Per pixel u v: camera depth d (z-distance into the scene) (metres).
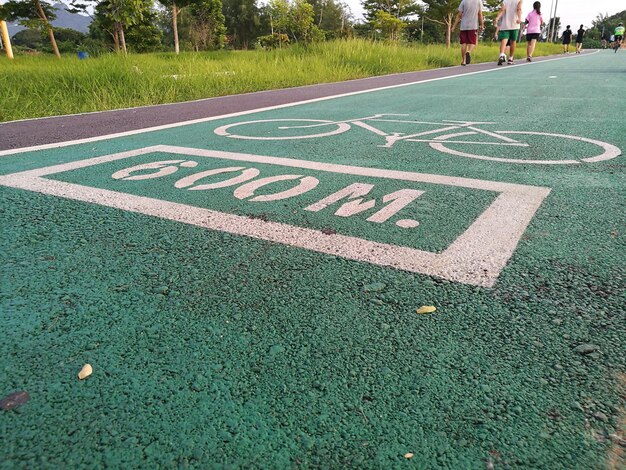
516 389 1.07
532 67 13.99
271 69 11.92
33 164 3.35
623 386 1.07
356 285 1.54
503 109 5.73
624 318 1.32
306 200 2.39
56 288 1.55
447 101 6.74
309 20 26.81
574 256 1.71
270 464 0.89
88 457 0.91
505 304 1.41
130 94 8.27
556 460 0.89
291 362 1.17
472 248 1.79
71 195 2.56
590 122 4.62
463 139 3.94
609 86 8.11
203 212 2.25
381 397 1.05
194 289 1.54
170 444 0.94
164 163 3.26
